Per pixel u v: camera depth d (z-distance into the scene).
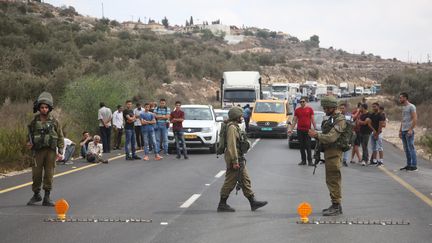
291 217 9.98
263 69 143.00
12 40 68.75
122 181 14.72
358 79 192.38
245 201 11.72
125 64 76.50
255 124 31.97
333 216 10.09
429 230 8.89
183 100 70.62
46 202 11.03
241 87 40.72
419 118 47.16
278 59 165.00
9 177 15.41
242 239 8.24
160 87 74.75
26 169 17.44
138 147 25.45
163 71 82.00
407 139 17.59
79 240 8.12
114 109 28.38
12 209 10.63
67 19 140.62
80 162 19.59
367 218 9.88
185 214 10.23
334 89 112.31
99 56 81.19
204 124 23.19
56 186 13.75
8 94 42.31
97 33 91.44
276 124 31.81
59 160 18.95
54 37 82.19
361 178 15.67
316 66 183.00
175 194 12.57
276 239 8.24
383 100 75.44
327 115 10.33
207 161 20.08
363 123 19.16
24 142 18.11
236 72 41.78
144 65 80.50
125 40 94.06
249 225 9.27
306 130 18.72
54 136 11.00
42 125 10.98
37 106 11.06
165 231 8.77
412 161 17.59
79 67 60.28
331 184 10.27
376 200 11.88
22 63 59.12
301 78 154.62
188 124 23.12
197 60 94.88
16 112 33.41
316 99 98.88
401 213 10.38
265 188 13.59
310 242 8.06
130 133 20.58
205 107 24.78
